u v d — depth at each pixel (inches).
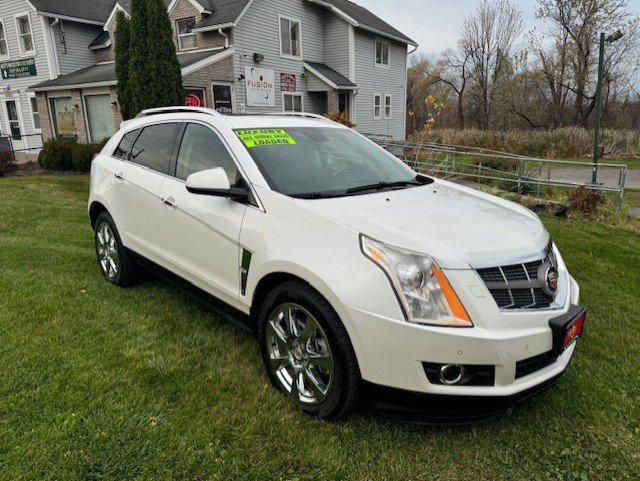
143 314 152.6
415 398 90.4
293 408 107.5
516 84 1497.3
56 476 84.3
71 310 152.5
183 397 109.3
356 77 887.1
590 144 941.8
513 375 90.1
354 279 92.4
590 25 1289.4
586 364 132.3
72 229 266.7
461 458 95.9
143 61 498.0
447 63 1797.5
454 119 1892.2
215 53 671.1
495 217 113.8
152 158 156.0
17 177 503.5
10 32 812.0
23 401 103.5
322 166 134.2
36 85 754.8
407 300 88.9
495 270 93.5
